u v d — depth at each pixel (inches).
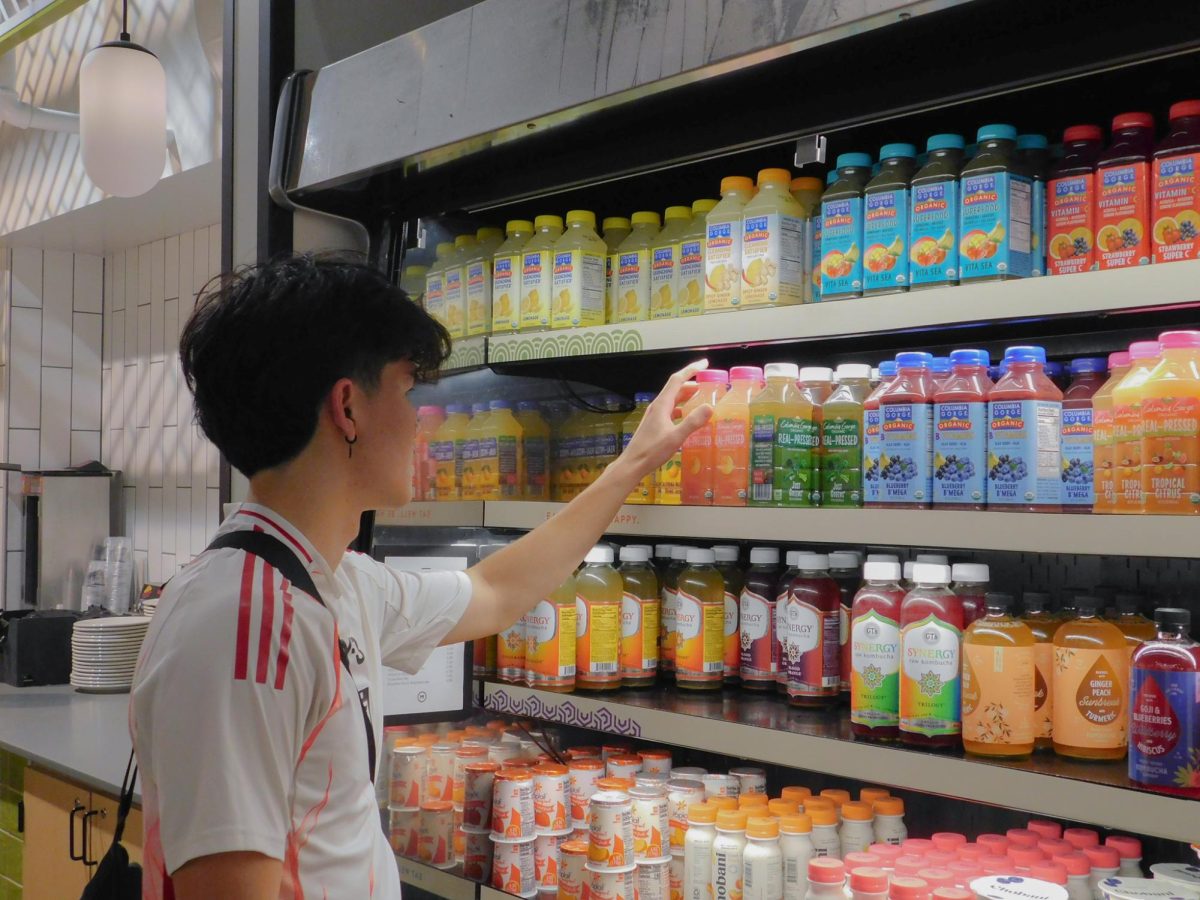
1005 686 54.7
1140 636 59.5
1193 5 52.1
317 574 42.1
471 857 73.9
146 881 40.1
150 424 181.6
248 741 37.0
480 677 78.7
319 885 39.9
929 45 58.9
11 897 121.9
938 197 58.9
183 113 138.2
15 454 186.5
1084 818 48.9
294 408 40.9
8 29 144.2
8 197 176.9
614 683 73.7
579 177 75.6
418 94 72.3
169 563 176.7
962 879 55.6
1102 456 53.9
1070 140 58.1
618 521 67.3
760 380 67.5
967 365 57.1
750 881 61.6
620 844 66.9
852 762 56.7
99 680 143.9
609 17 61.8
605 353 70.1
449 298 84.3
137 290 185.0
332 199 81.9
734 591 74.7
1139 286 48.4
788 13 53.8
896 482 58.4
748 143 67.6
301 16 82.2
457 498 85.6
